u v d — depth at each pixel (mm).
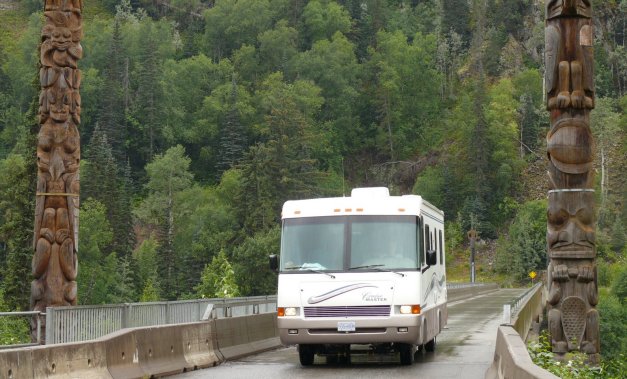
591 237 23859
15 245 65938
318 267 25469
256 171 160125
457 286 92938
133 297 139250
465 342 35250
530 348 21672
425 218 27047
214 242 162000
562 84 24047
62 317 22734
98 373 19359
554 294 23875
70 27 27672
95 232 135500
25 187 66438
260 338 32938
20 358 16219
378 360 27797
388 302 24953
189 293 151250
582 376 20438
